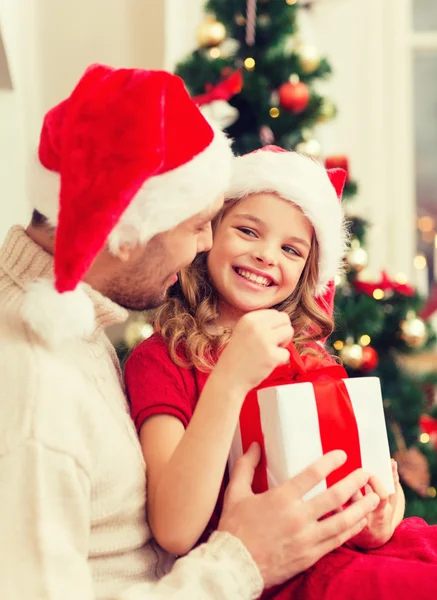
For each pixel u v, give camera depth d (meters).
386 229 3.52
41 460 0.80
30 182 0.93
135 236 0.92
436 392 3.01
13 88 2.24
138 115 0.85
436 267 3.55
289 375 1.08
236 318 1.30
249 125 2.51
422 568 0.94
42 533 0.78
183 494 0.92
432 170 3.59
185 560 0.88
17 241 0.94
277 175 1.23
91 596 0.80
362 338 2.40
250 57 2.49
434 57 3.59
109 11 2.91
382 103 3.48
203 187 0.95
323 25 3.47
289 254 1.26
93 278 0.95
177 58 2.89
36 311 0.86
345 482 0.95
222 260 1.25
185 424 1.10
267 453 0.99
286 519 0.91
